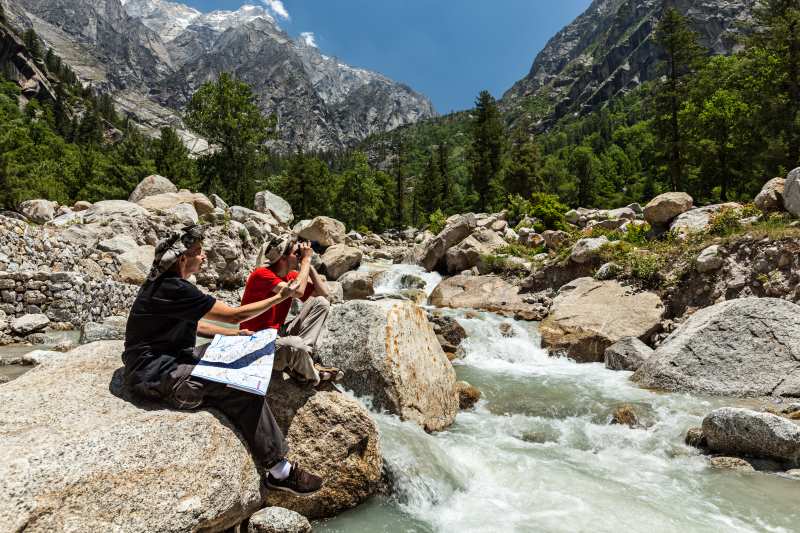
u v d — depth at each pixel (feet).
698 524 14.37
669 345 29.22
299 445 13.73
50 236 41.14
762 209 41.34
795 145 98.84
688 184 151.84
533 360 36.01
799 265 32.68
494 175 205.67
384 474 15.42
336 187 233.14
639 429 22.48
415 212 277.23
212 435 10.88
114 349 14.20
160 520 9.29
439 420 22.22
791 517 14.85
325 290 15.16
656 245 45.96
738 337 27.12
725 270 36.60
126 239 49.60
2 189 98.27
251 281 13.20
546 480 17.33
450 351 36.47
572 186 298.15
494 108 207.62
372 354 21.01
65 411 10.64
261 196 95.04
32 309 35.91
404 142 287.28
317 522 13.74
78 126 362.94
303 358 13.70
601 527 14.03
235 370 11.30
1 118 168.35
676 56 130.41
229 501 10.61
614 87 636.89
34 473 8.45
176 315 10.89
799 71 99.86
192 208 62.08
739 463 18.63
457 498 15.79
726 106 128.26
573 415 24.31
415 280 62.28
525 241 67.97
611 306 39.27
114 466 9.22
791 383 24.77
